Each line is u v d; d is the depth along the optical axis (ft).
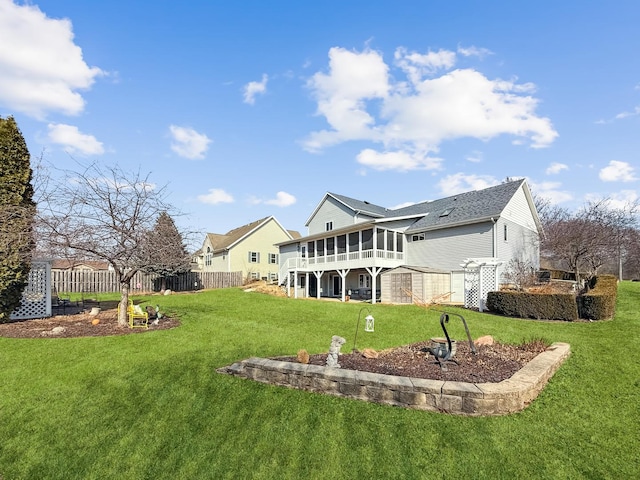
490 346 24.98
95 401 17.97
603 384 18.71
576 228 66.80
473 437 13.73
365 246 85.51
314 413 15.99
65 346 26.99
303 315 43.62
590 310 39.17
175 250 39.22
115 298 72.64
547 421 14.97
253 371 20.11
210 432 15.24
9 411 16.88
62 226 33.01
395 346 27.12
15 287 39.99
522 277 60.08
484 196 73.61
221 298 62.13
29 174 42.11
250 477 12.64
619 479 11.75
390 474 12.31
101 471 13.25
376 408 15.98
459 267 67.92
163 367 22.22
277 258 131.13
